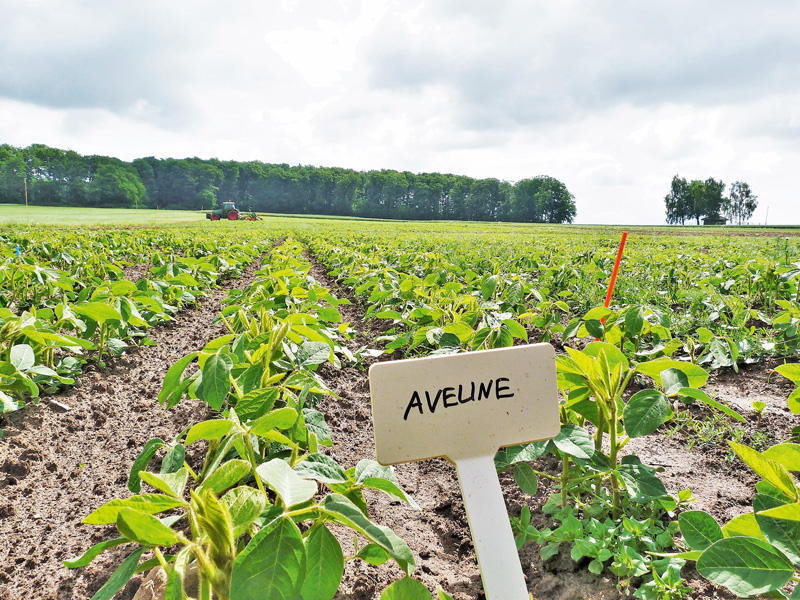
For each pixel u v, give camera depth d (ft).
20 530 8.07
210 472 4.28
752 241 76.02
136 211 295.48
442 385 5.09
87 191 337.93
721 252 43.52
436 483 9.48
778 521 4.22
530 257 33.42
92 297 13.11
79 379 14.06
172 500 3.46
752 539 4.11
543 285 25.08
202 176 396.37
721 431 10.50
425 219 414.00
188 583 5.31
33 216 187.01
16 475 9.45
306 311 11.75
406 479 9.61
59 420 11.66
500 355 5.28
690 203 396.98
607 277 27.07
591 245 59.67
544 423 5.37
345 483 4.80
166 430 11.62
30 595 6.71
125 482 9.52
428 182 433.89
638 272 30.35
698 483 8.95
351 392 13.89
